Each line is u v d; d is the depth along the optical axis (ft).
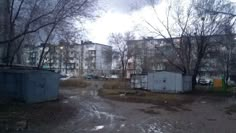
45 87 54.44
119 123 35.68
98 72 235.40
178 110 51.08
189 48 95.76
